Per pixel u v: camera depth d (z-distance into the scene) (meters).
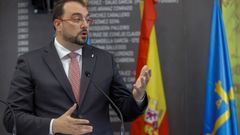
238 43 5.94
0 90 6.20
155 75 5.76
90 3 6.21
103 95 4.14
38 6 6.17
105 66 4.30
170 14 6.17
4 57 6.22
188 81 6.10
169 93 6.11
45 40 6.24
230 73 5.57
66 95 4.03
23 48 6.23
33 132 3.75
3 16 6.24
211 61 5.62
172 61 6.13
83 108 4.00
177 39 6.14
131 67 6.17
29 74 4.12
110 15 6.20
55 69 4.12
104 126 4.10
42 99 4.05
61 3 4.27
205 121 5.59
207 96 5.60
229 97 5.54
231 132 5.50
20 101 4.03
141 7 5.98
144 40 5.77
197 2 6.15
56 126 3.61
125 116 4.19
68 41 4.18
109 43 6.20
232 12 5.93
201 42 6.11
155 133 5.68
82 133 3.52
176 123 6.08
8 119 3.94
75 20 4.12
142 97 4.03
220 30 5.62
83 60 4.23
